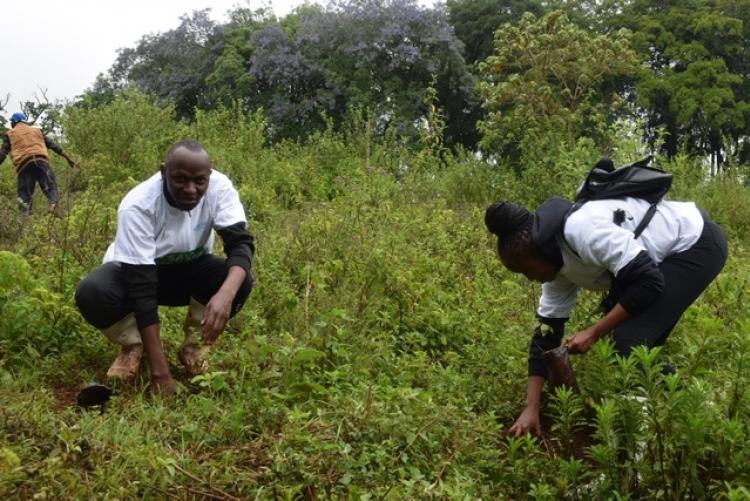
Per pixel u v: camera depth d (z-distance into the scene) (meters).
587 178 3.70
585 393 3.87
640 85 26.70
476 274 6.27
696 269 3.64
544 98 10.97
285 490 2.94
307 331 4.44
